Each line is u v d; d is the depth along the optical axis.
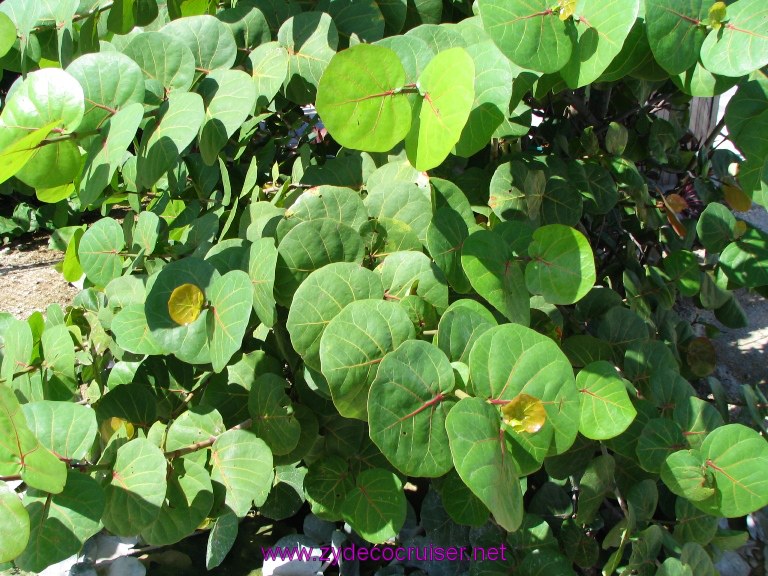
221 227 1.47
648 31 1.12
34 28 1.48
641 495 1.33
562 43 1.12
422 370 0.96
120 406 1.30
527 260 1.20
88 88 1.19
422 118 1.08
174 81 1.32
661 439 1.28
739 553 1.59
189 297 1.11
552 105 1.74
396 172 1.32
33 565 0.98
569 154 1.65
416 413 0.96
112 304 1.39
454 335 1.04
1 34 1.36
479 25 1.38
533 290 1.16
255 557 1.61
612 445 1.33
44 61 1.65
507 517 0.89
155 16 1.53
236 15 1.50
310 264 1.16
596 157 1.64
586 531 1.42
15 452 0.91
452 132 1.02
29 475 0.92
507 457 0.95
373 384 0.93
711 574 1.30
